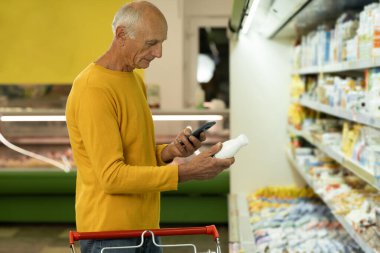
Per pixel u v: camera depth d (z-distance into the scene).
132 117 2.27
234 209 4.84
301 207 4.73
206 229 2.05
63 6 4.72
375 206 2.84
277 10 3.56
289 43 5.41
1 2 4.75
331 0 3.20
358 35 2.86
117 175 2.11
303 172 4.31
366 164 2.73
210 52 8.38
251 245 3.72
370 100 2.64
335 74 3.99
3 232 5.72
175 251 4.96
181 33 7.62
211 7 7.89
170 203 5.68
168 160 2.57
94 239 2.15
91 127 2.14
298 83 4.91
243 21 3.94
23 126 6.12
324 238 3.83
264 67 5.46
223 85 8.55
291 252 3.52
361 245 2.60
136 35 2.17
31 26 4.78
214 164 2.18
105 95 2.18
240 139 2.29
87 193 2.28
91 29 4.74
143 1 2.22
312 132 4.21
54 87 7.27
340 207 3.13
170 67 7.69
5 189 5.63
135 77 2.39
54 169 5.64
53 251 5.06
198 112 5.46
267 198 5.25
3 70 4.84
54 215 5.80
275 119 5.52
